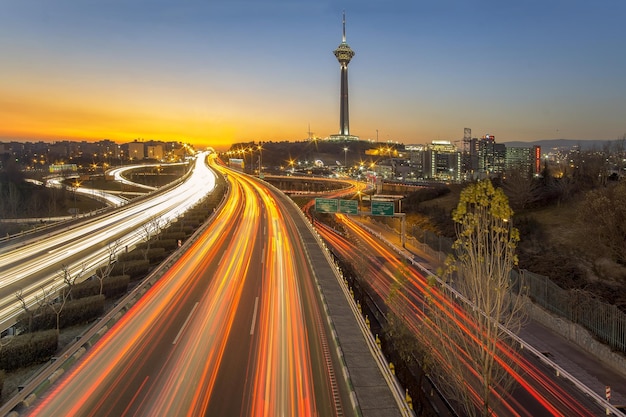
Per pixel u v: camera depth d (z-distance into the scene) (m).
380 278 42.00
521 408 19.50
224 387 16.98
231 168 191.38
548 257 37.91
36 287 31.17
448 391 20.50
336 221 85.25
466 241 16.36
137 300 27.58
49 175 180.00
